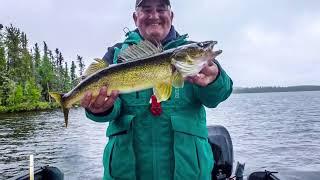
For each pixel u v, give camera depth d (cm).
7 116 1323
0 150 515
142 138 87
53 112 1605
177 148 85
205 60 81
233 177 138
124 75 85
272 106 2223
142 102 88
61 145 555
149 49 87
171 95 87
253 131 773
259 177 120
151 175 87
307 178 117
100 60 89
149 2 94
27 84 1973
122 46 97
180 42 93
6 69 1961
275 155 473
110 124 93
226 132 136
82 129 816
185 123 86
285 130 791
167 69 83
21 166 407
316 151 502
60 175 139
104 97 84
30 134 717
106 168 91
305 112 1492
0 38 2005
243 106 2342
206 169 87
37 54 2498
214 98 85
